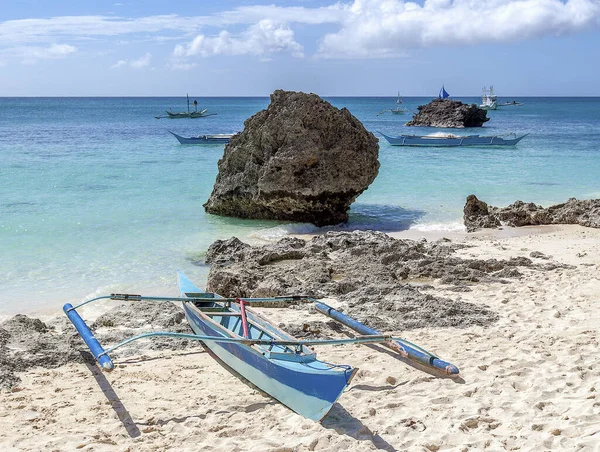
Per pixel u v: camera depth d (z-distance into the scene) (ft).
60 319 37.22
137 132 219.00
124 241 58.08
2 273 47.50
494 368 28.27
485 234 62.23
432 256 50.47
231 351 28.86
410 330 34.12
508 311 36.83
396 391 26.21
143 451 21.47
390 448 21.56
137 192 83.92
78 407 25.03
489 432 22.48
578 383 26.13
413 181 96.68
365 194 85.71
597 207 67.46
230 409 25.00
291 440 22.06
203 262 51.62
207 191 85.51
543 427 22.50
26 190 83.87
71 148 146.10
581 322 34.30
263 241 59.26
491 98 520.01
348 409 24.59
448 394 25.76
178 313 37.50
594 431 21.70
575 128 274.36
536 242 57.26
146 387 27.14
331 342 27.32
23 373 28.48
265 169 66.59
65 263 50.55
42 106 649.61
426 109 302.04
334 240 54.39
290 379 24.67
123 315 37.04
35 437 22.44
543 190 89.56
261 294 40.29
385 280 43.50
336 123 67.87
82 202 76.33
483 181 97.19
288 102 68.39
